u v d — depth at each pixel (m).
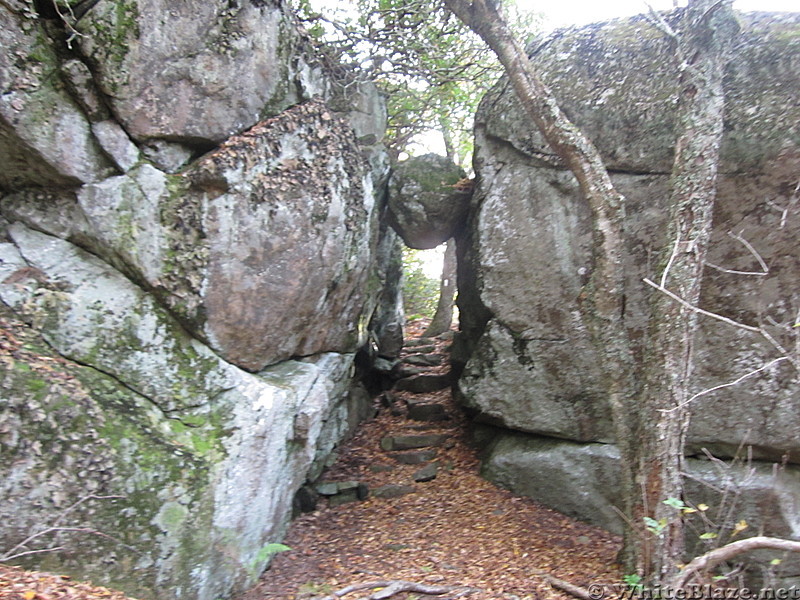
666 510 4.46
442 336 12.23
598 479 6.10
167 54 4.82
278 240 5.21
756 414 5.61
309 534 6.01
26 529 3.74
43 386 4.03
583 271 6.25
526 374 6.54
